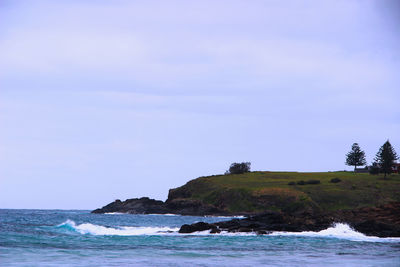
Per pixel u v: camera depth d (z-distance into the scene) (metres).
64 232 54.91
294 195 155.50
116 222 97.12
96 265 28.25
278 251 39.94
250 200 162.25
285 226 65.38
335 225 68.00
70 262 29.19
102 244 41.59
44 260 29.67
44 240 41.88
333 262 32.75
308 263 31.88
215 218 144.50
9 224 67.19
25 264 27.77
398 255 38.56
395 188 160.25
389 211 94.75
